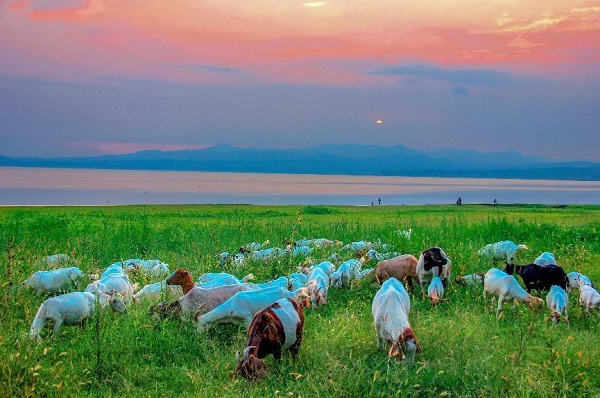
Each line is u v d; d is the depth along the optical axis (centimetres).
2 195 10719
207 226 2548
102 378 844
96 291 1085
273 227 2333
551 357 855
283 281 1271
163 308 1038
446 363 844
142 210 4112
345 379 784
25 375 782
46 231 2217
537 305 1115
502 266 1588
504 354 881
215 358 897
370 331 1001
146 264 1509
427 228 2133
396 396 731
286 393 768
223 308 977
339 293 1345
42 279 1266
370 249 1634
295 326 876
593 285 1292
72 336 998
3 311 1050
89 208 4366
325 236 2158
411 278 1344
